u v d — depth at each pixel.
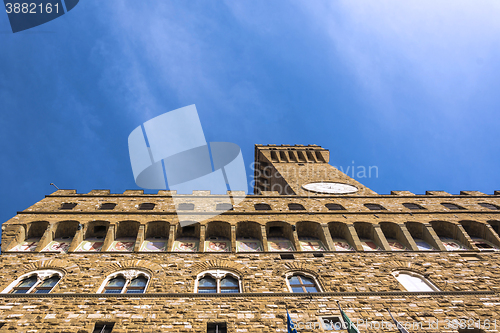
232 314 18.86
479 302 20.75
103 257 24.69
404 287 22.66
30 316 18.14
